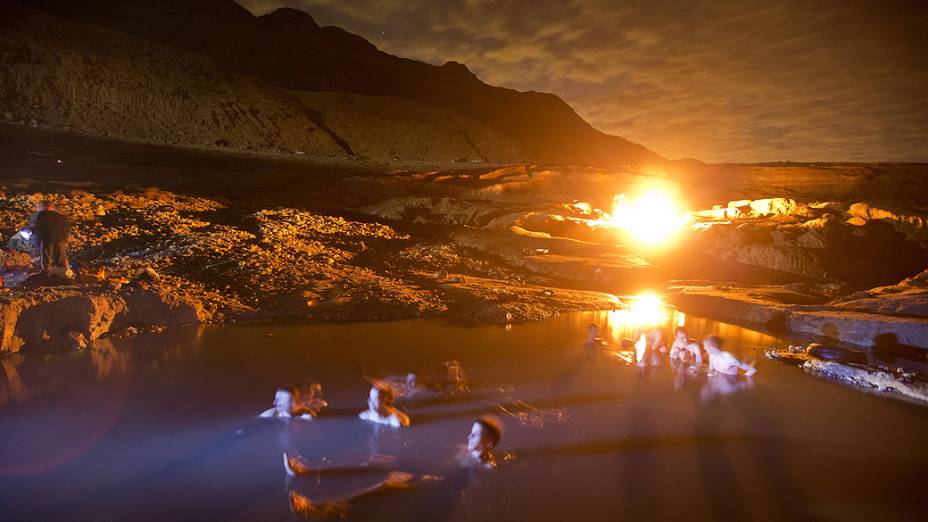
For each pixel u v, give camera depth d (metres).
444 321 9.83
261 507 4.32
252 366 7.36
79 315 8.12
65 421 5.70
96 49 43.97
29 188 16.70
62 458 5.00
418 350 8.21
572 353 8.27
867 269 15.77
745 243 16.44
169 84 44.88
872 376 7.27
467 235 16.50
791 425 6.00
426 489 4.63
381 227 17.08
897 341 8.62
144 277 10.02
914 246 17.53
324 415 5.97
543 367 7.66
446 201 19.92
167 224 14.59
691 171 32.53
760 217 19.62
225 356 7.71
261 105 48.97
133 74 43.16
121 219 14.84
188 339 8.44
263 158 31.50
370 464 5.00
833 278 15.02
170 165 26.91
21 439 5.33
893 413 6.35
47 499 4.38
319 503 4.39
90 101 39.12
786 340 9.29
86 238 13.21
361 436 5.52
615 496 4.59
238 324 9.28
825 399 6.74
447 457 5.16
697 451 5.38
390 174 24.83
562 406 6.38
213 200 18.91
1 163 22.23
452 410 6.21
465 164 37.47
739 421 6.07
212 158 29.39
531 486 4.71
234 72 51.88
